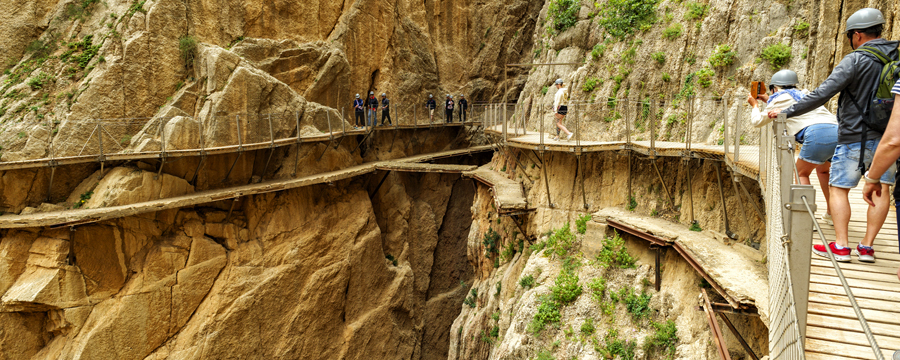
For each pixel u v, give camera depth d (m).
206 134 20.38
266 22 25.19
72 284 16.08
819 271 5.22
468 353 19.58
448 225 32.62
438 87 35.81
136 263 17.78
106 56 19.36
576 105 14.91
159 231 18.50
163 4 20.67
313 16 27.42
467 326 20.52
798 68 13.72
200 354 18.73
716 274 9.57
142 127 19.45
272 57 24.64
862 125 5.16
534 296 14.67
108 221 17.02
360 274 25.25
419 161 29.69
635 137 16.45
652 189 14.56
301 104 24.19
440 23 36.84
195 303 19.09
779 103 6.66
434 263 31.61
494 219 21.20
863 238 5.77
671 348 11.31
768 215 6.58
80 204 17.08
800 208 4.04
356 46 29.50
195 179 20.08
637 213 14.62
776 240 5.04
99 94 18.78
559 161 17.48
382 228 28.61
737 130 9.36
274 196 22.14
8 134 17.19
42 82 18.58
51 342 16.45
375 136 30.00
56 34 19.73
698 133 14.58
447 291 31.75
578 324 13.39
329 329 23.50
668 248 12.63
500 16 38.59
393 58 32.31
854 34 5.39
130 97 19.58
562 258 15.25
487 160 38.12
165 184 18.52
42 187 16.91
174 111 20.03
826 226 6.34
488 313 18.75
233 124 20.95
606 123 17.55
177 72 21.09
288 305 21.86
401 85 32.59
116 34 19.75
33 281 15.60
